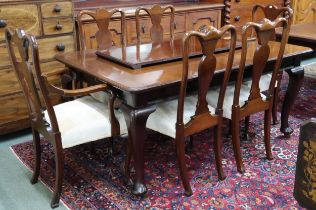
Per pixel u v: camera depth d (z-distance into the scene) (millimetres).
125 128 2053
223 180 2188
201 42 1737
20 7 2518
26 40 1645
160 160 2426
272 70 2420
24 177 2266
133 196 2043
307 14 4906
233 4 4012
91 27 3037
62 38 2797
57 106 2135
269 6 3072
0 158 2496
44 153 2541
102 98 2172
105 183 2176
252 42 2678
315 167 1092
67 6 2756
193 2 4059
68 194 2072
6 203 2014
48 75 2283
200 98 1921
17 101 2701
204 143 2650
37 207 1978
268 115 2352
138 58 2145
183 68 1746
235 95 2121
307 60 5008
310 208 1164
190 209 1934
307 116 3115
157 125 2037
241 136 2742
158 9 2891
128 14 3215
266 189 2100
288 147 2578
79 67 2078
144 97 1804
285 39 2148
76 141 1913
